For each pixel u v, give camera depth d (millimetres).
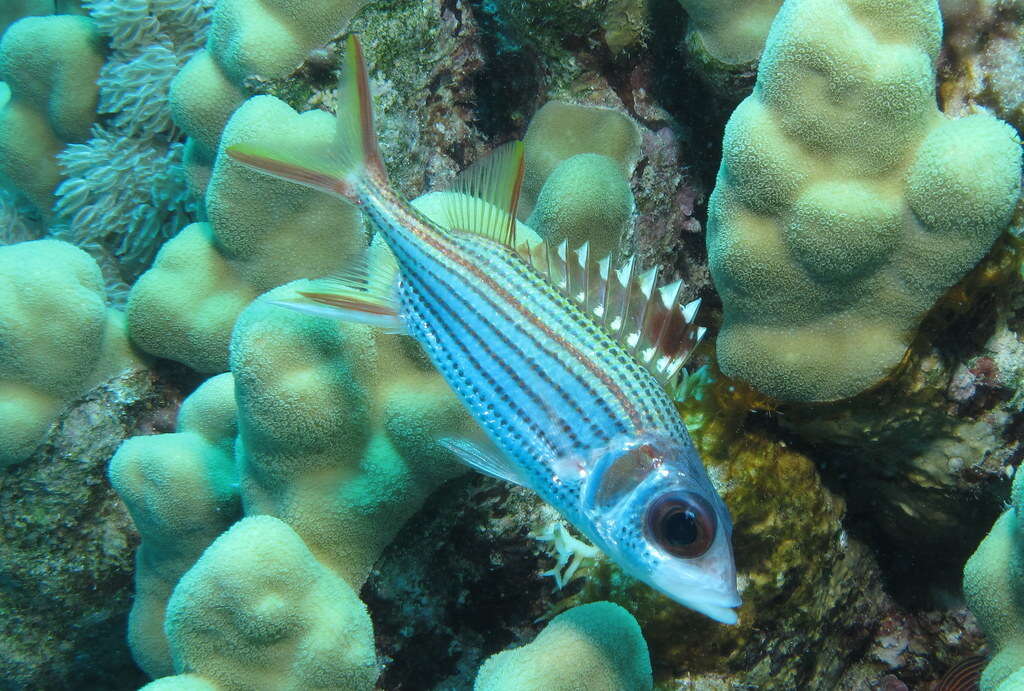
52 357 744
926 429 639
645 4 746
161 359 784
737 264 601
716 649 644
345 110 593
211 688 608
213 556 601
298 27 751
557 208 696
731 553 538
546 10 748
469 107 816
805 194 584
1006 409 627
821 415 635
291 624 605
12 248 748
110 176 903
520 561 666
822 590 663
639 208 769
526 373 566
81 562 776
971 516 666
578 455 557
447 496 668
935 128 578
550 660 577
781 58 578
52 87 929
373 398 640
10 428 741
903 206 580
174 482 683
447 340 581
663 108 771
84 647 804
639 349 575
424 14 777
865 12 574
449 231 582
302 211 724
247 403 631
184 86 765
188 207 876
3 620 786
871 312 600
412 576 675
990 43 647
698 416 656
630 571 551
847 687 718
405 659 683
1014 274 609
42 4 1323
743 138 587
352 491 646
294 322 629
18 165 967
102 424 767
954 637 709
